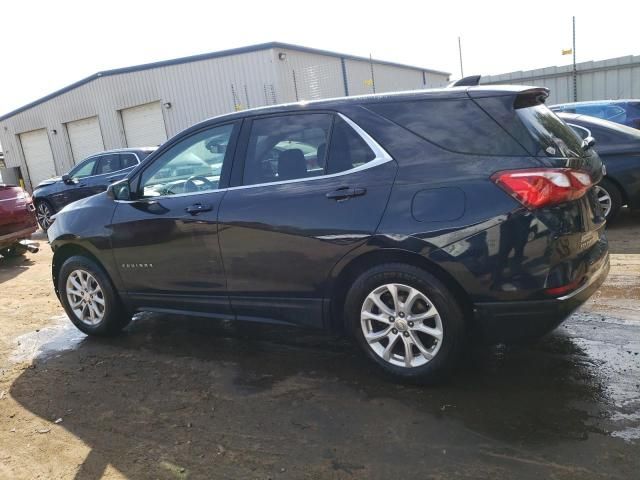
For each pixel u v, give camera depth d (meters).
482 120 3.07
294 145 3.58
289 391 3.43
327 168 3.43
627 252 5.89
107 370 4.00
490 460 2.56
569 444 2.63
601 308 4.38
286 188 3.53
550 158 2.93
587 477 2.38
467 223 2.95
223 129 3.92
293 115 3.63
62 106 23.30
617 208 6.85
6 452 2.99
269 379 3.63
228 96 18.67
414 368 3.25
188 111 19.55
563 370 3.39
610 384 3.18
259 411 3.21
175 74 19.42
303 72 18.97
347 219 3.26
